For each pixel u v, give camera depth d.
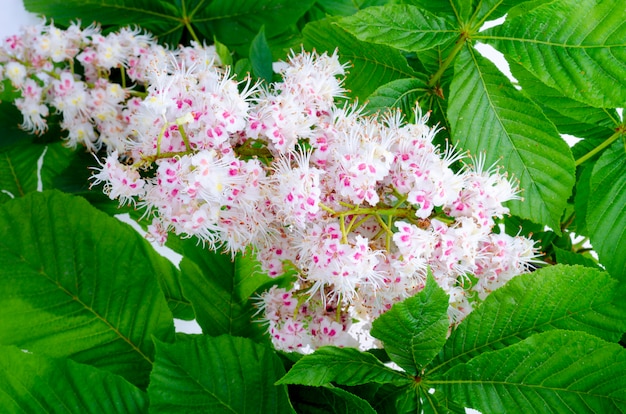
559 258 0.55
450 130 0.53
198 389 0.46
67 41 0.62
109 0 0.67
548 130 0.49
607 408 0.45
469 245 0.46
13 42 0.62
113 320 0.49
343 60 0.54
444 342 0.44
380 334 0.45
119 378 0.47
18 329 0.48
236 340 0.47
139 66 0.63
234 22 0.67
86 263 0.49
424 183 0.46
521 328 0.47
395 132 0.47
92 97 0.61
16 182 0.64
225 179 0.46
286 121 0.46
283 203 0.46
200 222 0.47
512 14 0.49
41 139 0.63
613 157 0.54
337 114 0.48
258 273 0.52
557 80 0.49
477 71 0.50
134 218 0.62
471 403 0.45
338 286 0.47
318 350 0.44
